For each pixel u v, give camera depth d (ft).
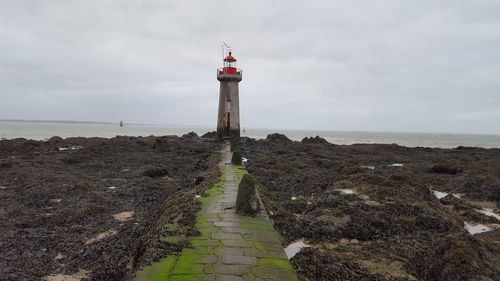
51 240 31.81
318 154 102.01
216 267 19.25
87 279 23.81
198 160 88.28
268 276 18.34
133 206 45.11
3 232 33.19
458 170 73.51
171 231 25.46
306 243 29.73
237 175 53.78
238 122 143.43
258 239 24.26
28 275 24.45
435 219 34.58
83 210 40.47
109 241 31.58
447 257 21.38
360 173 56.18
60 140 142.51
